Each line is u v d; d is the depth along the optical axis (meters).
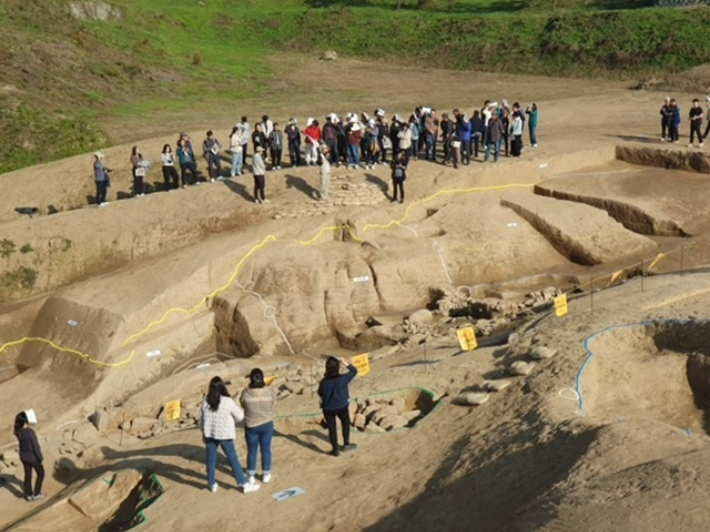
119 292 21.38
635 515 7.94
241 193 25.23
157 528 11.34
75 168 29.34
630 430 10.45
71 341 20.80
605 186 26.52
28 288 23.66
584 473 9.47
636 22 45.09
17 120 31.59
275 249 22.69
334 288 21.80
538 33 47.81
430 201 24.95
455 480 10.94
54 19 43.38
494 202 25.39
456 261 23.20
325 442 13.35
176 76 41.94
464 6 55.31
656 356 14.52
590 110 35.31
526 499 9.59
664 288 17.44
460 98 39.56
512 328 18.95
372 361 18.20
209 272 21.77
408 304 22.08
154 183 28.45
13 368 21.31
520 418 12.32
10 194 28.20
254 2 59.19
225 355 21.22
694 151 27.19
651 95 37.75
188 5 57.72
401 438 13.08
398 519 10.41
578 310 17.27
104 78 38.91
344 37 52.41
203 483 12.46
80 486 13.88
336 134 26.61
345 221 23.56
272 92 41.94
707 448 9.52
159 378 20.27
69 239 24.02
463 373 15.01
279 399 16.14
